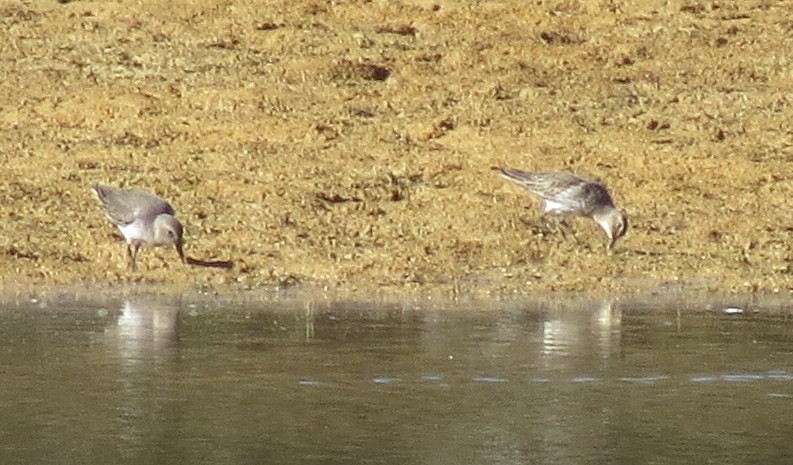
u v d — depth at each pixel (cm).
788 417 1191
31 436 1124
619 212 1725
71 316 1465
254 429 1148
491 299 1568
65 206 1791
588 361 1334
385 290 1588
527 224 1783
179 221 1653
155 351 1345
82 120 2058
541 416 1188
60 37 2306
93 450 1098
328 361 1322
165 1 2406
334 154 1977
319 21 2372
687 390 1255
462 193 1873
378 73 2225
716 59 2320
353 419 1173
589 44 2341
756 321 1488
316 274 1627
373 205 1830
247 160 1950
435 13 2402
